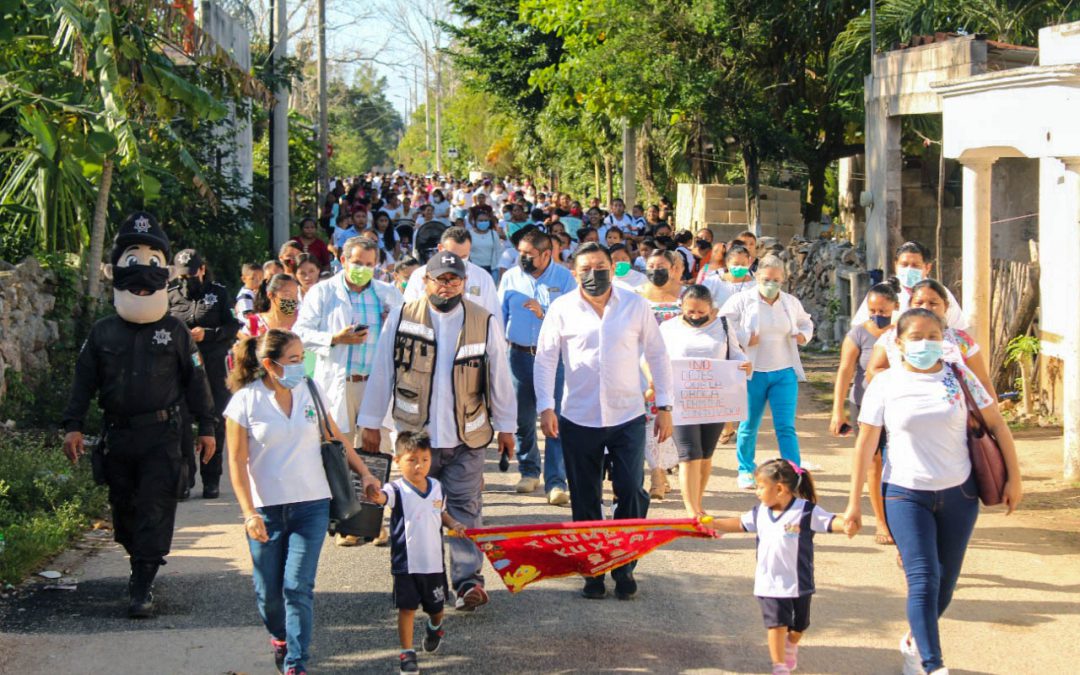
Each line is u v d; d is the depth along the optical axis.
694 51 25.08
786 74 25.56
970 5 20.08
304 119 36.06
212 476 9.58
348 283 8.45
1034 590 7.16
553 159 47.97
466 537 6.31
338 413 8.35
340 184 33.06
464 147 71.44
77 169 13.08
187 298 9.58
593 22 25.77
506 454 6.94
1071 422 9.73
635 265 14.16
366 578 7.51
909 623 5.72
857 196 29.64
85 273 14.13
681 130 30.17
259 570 5.77
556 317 7.18
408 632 5.95
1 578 7.19
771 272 9.29
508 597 7.16
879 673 5.94
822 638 6.42
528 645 6.32
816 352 19.09
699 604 7.01
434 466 6.71
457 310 6.74
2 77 11.88
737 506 9.27
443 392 6.67
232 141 24.59
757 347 9.41
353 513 5.92
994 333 12.82
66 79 12.66
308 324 8.37
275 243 22.69
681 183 33.06
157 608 6.88
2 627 6.47
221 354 9.63
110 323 6.88
